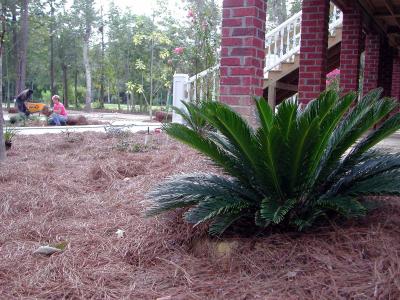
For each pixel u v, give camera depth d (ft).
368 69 36.11
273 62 31.86
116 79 117.08
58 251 10.88
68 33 126.52
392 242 9.27
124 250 10.94
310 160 10.05
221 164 10.84
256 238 10.34
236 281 9.00
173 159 19.76
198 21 31.48
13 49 122.52
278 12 69.56
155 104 109.91
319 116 9.57
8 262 10.27
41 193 15.64
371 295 7.74
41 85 148.36
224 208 10.01
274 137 9.57
